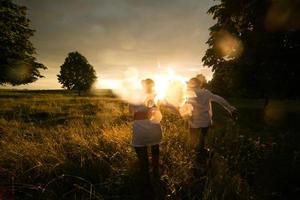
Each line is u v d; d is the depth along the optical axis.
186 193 4.79
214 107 22.83
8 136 8.05
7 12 28.56
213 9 21.58
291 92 16.23
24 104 21.48
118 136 7.26
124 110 15.34
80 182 5.21
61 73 67.56
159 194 4.82
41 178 5.38
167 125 8.82
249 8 15.26
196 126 6.07
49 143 6.71
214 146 7.20
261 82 17.78
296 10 13.54
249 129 10.67
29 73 30.31
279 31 14.74
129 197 4.77
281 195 4.97
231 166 5.92
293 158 6.16
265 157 6.39
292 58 15.27
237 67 19.00
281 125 12.92
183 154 6.22
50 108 18.95
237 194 4.72
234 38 18.89
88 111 18.16
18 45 29.72
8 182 5.20
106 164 5.68
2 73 29.17
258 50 15.62
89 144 6.81
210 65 21.75
